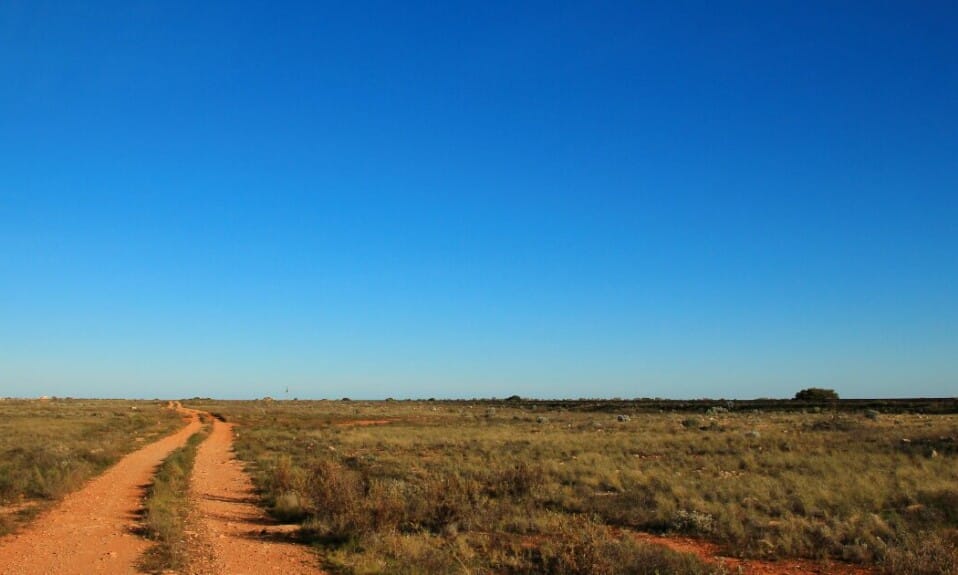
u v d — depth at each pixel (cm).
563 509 2161
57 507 2089
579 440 4544
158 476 2847
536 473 2562
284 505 2127
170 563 1410
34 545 1567
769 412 8512
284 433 6122
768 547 1661
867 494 2216
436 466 3300
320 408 13562
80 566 1381
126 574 1327
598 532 1694
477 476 2753
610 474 2792
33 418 7250
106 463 3344
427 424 7475
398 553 1512
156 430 6269
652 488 2453
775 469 2962
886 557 1493
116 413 9044
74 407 11162
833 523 1836
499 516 1978
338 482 2145
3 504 2098
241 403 17200
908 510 1989
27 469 2675
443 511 1897
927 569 1408
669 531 1884
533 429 6178
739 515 1970
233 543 1664
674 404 10912
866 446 3762
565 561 1384
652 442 4328
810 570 1486
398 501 1945
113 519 1928
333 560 1484
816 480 2522
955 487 2269
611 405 11356
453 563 1454
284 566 1448
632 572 1379
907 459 3155
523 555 1523
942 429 4441
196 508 2183
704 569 1416
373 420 8469
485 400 17825
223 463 3762
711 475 2797
